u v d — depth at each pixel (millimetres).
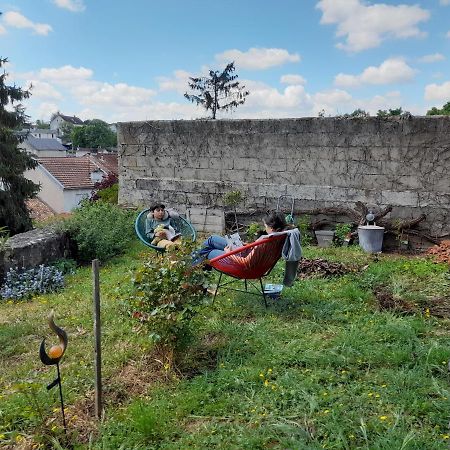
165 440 2787
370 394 3129
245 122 9234
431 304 4969
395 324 4250
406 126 7918
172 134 10000
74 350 4105
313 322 4469
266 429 2793
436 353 3639
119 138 10586
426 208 7941
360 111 8859
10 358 4102
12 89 16453
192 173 9930
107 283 6207
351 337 3988
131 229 8852
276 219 5020
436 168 7812
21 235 7344
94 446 2752
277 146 9023
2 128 15844
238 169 9453
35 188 17000
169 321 3479
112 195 12992
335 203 8641
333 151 8562
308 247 8148
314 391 3205
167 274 3629
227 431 2842
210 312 4801
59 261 7203
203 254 5312
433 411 2936
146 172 10430
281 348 3898
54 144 65375
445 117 7609
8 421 3016
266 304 4984
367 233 7762
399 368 3555
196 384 3375
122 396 3324
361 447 2594
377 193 8289
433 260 6992
